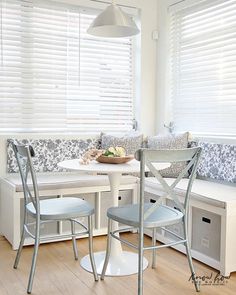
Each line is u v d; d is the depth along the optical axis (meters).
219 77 3.24
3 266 2.51
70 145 3.49
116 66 3.85
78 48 3.62
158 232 3.08
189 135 3.43
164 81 3.84
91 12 3.67
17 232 2.84
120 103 3.89
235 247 2.42
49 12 3.44
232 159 2.95
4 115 3.31
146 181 3.20
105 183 3.15
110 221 2.29
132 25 2.62
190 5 3.49
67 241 3.06
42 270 2.44
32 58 3.39
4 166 3.24
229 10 3.12
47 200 2.54
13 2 3.29
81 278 2.32
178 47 3.71
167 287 2.21
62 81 3.55
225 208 2.38
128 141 3.53
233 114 3.11
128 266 2.49
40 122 3.46
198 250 2.67
